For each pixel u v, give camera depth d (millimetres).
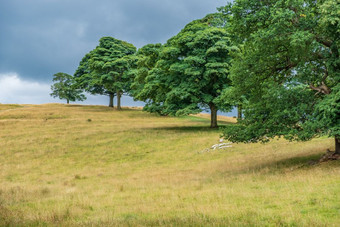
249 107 19266
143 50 45281
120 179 18891
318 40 16391
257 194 11531
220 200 11094
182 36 37094
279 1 15836
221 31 35750
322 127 14719
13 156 28609
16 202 13086
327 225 7336
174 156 26469
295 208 9234
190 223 7762
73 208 10977
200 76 36812
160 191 13953
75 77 78625
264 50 17203
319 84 18000
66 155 28844
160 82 39469
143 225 7824
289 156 20516
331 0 13961
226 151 26016
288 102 16891
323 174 13406
